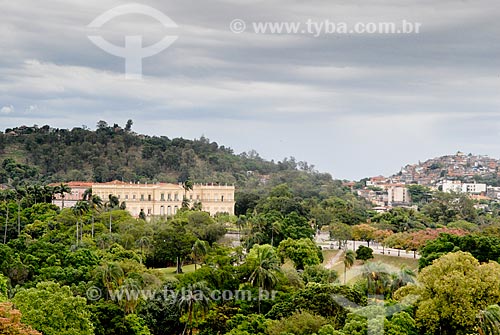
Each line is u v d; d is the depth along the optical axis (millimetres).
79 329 104250
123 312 121062
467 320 113312
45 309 102375
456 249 162125
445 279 115500
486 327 104625
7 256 148750
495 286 114812
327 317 116750
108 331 116750
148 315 129625
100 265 159000
